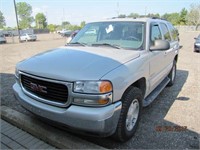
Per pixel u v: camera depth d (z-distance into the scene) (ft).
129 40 12.38
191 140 10.53
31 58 11.04
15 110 13.19
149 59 11.85
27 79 10.02
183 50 50.39
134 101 10.33
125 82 9.17
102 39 12.96
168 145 10.11
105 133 8.63
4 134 10.87
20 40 104.94
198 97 16.72
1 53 47.06
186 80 22.16
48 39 114.21
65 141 9.82
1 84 19.30
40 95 9.46
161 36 14.98
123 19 13.96
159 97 16.65
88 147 9.46
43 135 10.34
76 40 13.80
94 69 8.76
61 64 9.36
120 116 9.30
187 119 12.79
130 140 10.50
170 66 17.98
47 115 9.02
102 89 8.20
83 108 8.27
